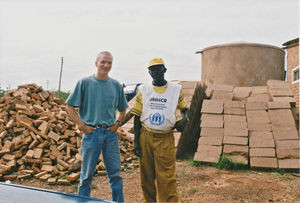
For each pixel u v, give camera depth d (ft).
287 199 13.46
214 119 23.03
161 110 9.64
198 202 13.20
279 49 37.99
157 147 9.66
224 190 14.80
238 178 17.06
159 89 9.89
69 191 14.92
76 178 16.51
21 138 19.43
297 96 36.19
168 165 9.74
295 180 16.62
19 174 17.17
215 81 38.04
